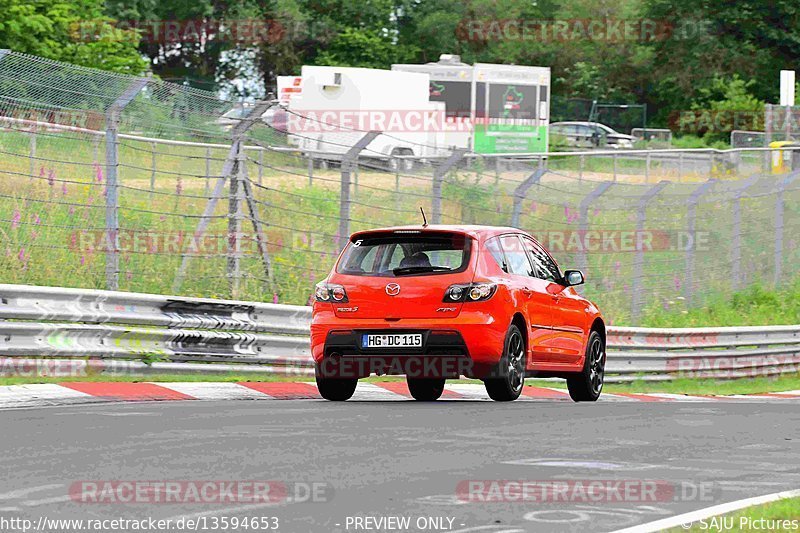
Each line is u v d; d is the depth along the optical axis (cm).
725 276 8156
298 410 3425
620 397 4981
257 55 17650
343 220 5556
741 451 2808
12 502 1989
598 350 4494
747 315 7962
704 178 10256
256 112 5291
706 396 5384
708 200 8275
